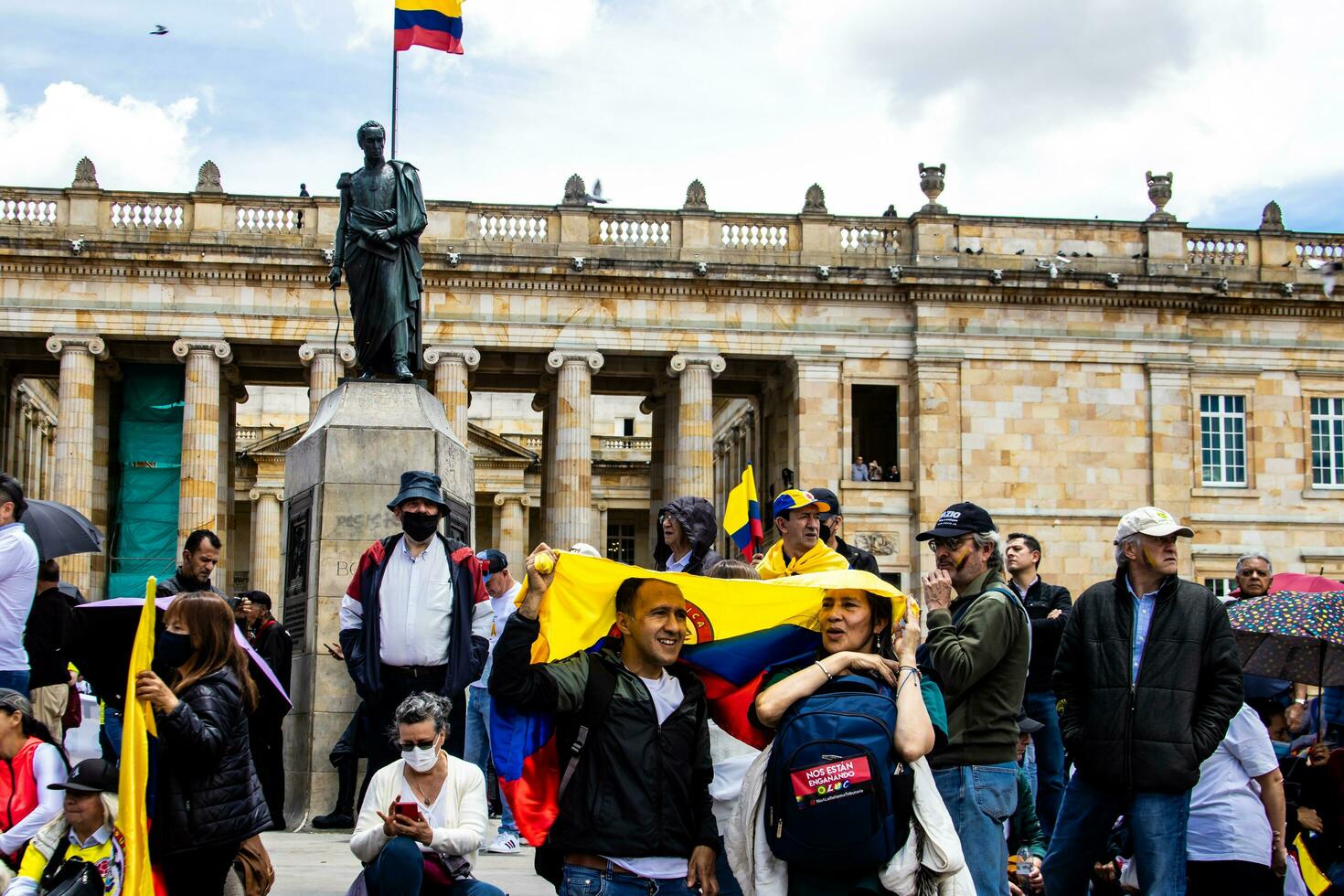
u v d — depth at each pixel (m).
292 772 18.14
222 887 11.03
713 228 56.03
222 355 52.84
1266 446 57.84
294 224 53.94
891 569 55.03
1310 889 13.37
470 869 11.65
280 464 68.12
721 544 71.81
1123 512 56.03
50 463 71.12
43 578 16.78
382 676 14.96
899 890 9.77
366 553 15.23
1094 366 56.66
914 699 9.91
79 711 18.50
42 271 52.47
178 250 52.25
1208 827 13.15
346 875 14.28
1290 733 16.88
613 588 10.40
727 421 72.25
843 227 56.66
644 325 54.94
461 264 53.53
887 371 56.19
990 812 11.38
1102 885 15.01
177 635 11.00
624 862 9.97
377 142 19.62
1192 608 12.12
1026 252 57.12
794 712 9.85
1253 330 58.22
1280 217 58.59
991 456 55.66
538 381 60.53
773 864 9.98
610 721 10.10
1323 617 14.67
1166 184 58.28
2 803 11.87
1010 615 11.41
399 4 29.19
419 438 18.47
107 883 10.83
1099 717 12.11
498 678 9.91
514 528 72.50
